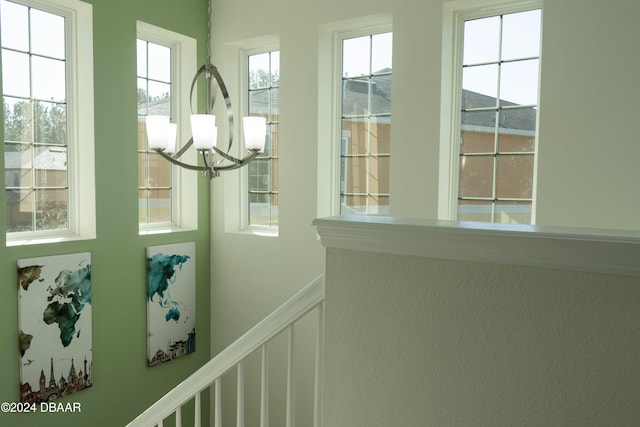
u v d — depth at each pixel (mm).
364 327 1052
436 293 965
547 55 2996
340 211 4105
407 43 3480
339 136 4070
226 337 4625
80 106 3646
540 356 875
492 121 3400
